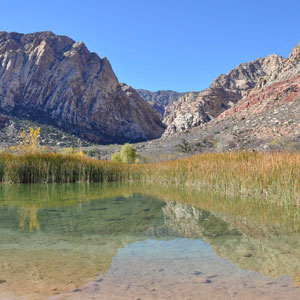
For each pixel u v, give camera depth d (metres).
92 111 163.75
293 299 2.96
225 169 15.09
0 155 22.67
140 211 8.93
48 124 140.25
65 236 5.87
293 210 8.98
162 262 4.23
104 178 23.62
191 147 57.81
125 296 3.06
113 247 5.05
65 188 17.27
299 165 11.36
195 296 3.04
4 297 3.08
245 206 9.84
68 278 3.63
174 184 19.38
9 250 4.90
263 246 5.05
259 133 56.84
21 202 11.07
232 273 3.76
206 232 6.15
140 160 45.69
